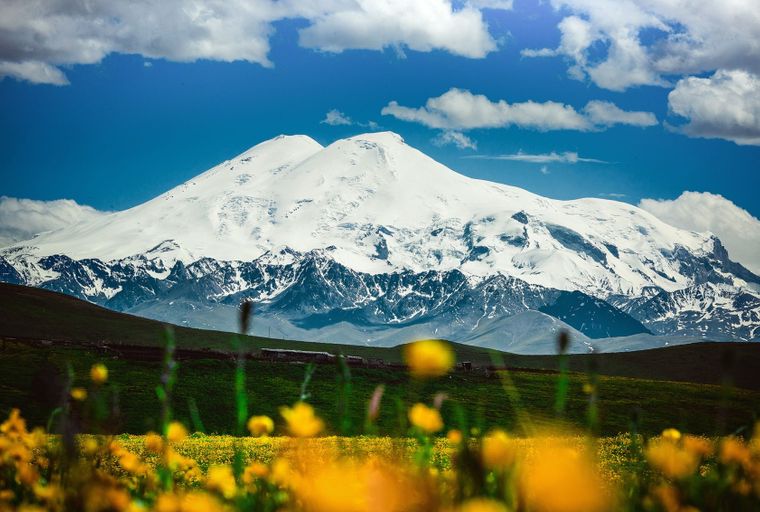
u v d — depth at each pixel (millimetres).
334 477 3770
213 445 30703
